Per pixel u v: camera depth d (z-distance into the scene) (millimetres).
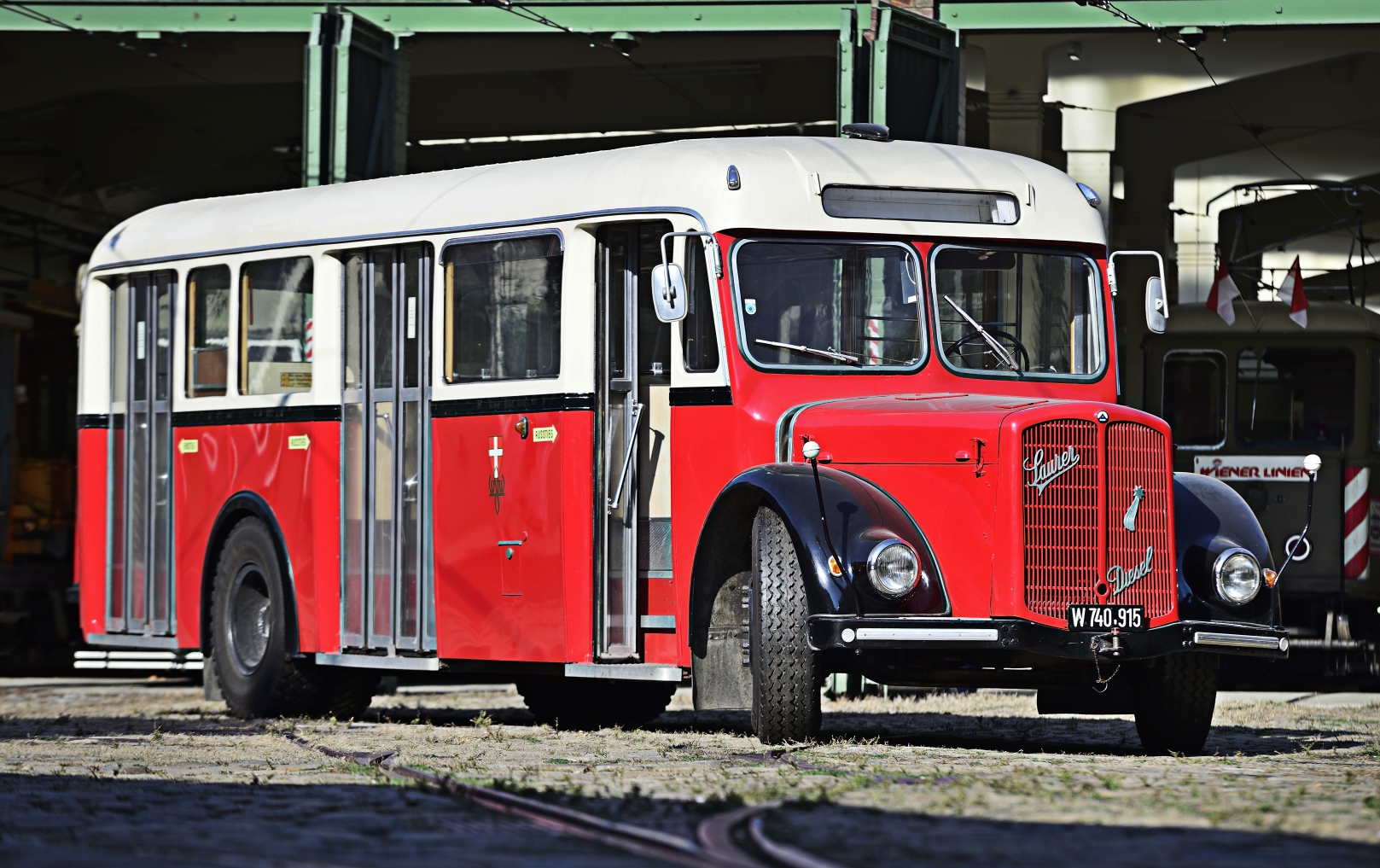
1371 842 7273
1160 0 22484
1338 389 26297
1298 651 24203
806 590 12086
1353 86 38688
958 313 13930
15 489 29938
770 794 8891
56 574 29516
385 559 16062
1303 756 12148
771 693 12438
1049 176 14562
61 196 41375
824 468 12680
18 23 23906
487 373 15133
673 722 17672
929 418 12500
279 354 17156
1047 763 11078
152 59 35531
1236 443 26484
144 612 18609
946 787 9227
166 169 41750
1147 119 40344
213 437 17797
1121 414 12398
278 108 39125
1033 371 14078
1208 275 46969
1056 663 12570
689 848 6992
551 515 14492
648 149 14469
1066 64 38562
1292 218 46625
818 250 13711
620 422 14305
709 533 13031
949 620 11938
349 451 16438
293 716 17328
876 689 22234
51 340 31703
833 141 14266
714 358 13539
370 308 16312
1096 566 12203
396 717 18375
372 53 23562
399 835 7664
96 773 10781
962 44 23047
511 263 15000
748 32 23078
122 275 18875
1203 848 7082
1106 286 14406
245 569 17562
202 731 15500
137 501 18688
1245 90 39312
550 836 7621
